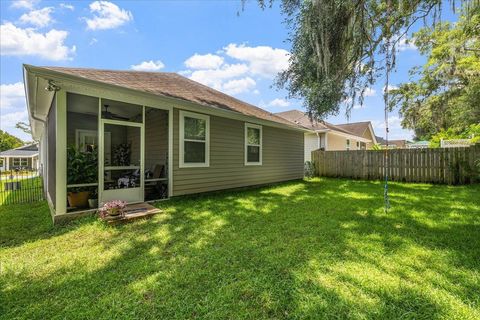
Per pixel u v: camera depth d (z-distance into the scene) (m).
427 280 2.29
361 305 1.96
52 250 3.13
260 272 2.51
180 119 6.35
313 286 2.23
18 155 27.16
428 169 8.93
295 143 11.27
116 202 4.38
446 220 4.14
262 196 6.84
